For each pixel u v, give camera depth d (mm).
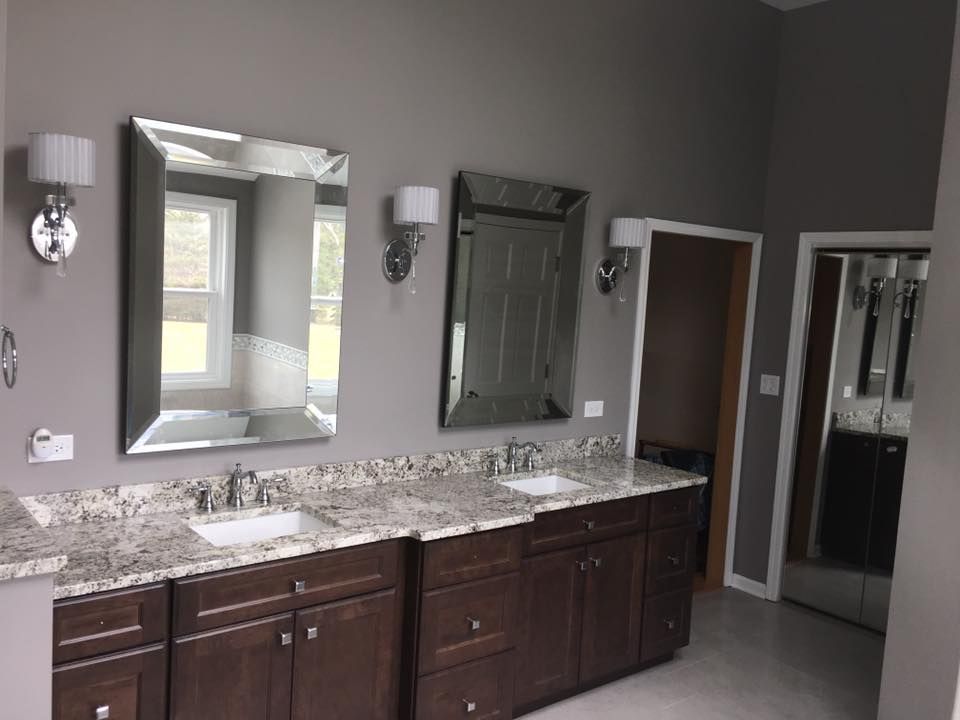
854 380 4367
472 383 3490
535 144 3629
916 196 4078
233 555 2338
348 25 2980
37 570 1842
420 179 3252
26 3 2330
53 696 2066
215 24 2676
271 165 2811
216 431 2787
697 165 4336
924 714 3045
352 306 3111
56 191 2410
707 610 4527
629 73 3953
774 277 4680
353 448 3193
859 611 4375
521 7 3496
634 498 3533
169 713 2277
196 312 2707
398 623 2771
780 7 4543
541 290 3688
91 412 2559
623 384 4199
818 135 4469
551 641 3293
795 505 4633
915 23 4047
